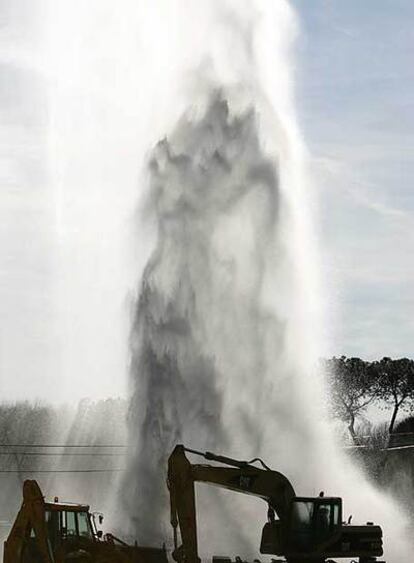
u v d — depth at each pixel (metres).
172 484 39.53
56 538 39.81
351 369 118.69
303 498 41.84
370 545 42.38
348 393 116.31
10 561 39.94
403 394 121.56
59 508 40.06
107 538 40.53
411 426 121.88
